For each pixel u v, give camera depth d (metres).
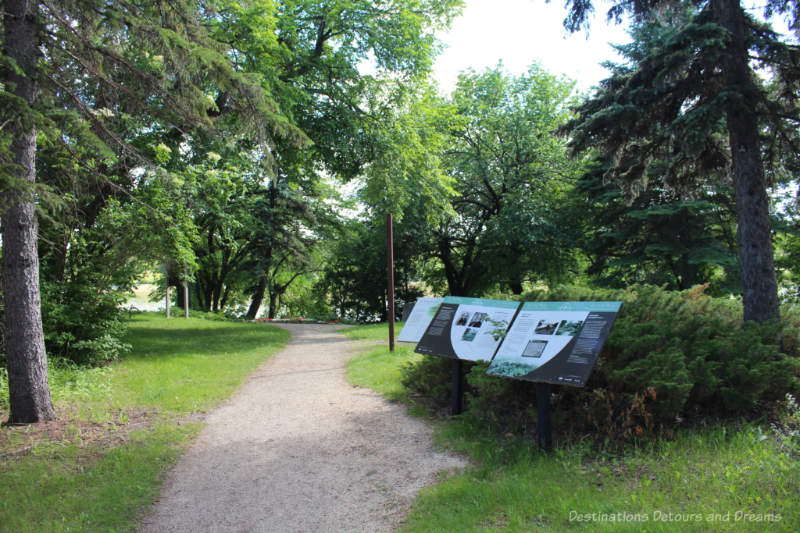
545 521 3.54
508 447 5.18
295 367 11.40
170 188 9.53
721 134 10.38
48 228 9.72
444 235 32.06
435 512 3.99
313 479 5.03
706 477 3.86
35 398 6.90
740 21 9.04
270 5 13.63
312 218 31.73
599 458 4.61
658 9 10.07
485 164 29.22
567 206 26.95
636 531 3.11
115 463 5.46
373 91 17.97
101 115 8.10
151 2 7.91
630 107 9.41
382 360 11.12
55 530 4.04
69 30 7.34
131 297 11.05
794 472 3.69
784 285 21.53
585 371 4.62
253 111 7.99
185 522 4.24
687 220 21.00
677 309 6.60
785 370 5.32
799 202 11.31
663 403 4.78
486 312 6.84
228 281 36.88
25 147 6.75
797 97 9.62
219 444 6.16
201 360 11.88
